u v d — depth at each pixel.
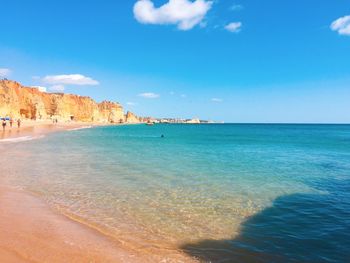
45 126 92.00
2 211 9.19
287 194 13.23
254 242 7.79
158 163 22.78
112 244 7.31
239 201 11.90
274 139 67.31
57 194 12.06
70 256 6.36
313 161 27.02
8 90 100.62
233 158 28.27
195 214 10.11
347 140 64.06
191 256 6.87
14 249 6.44
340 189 14.43
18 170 17.08
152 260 6.54
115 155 27.67
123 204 11.06
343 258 6.92
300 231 8.64
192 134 90.38
